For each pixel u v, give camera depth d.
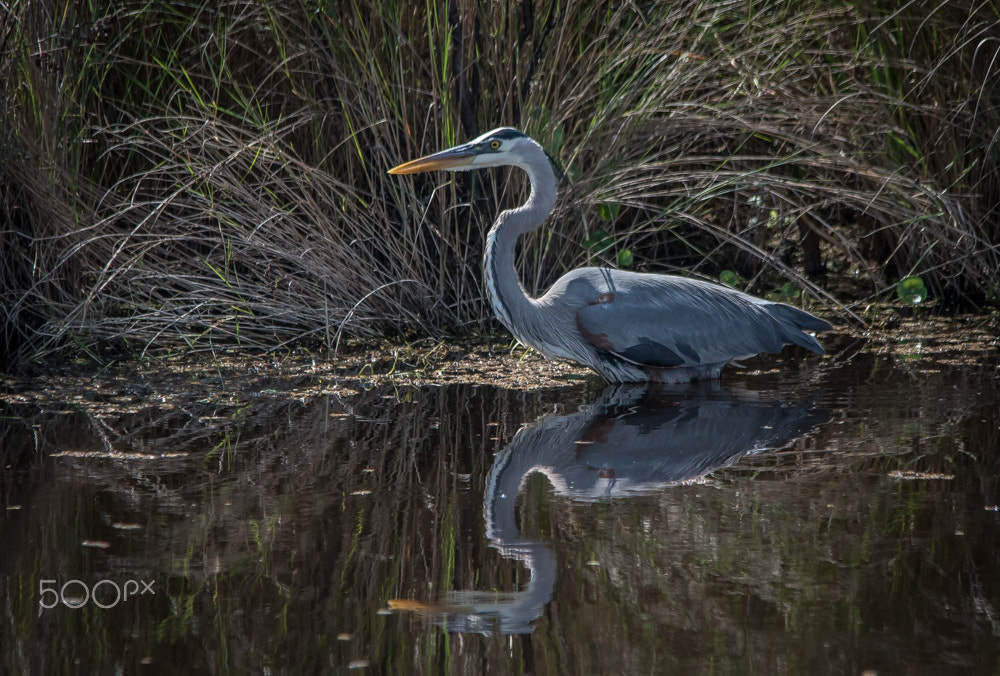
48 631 5.61
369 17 12.20
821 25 13.05
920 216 12.16
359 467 7.96
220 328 11.50
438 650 5.42
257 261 12.00
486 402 9.67
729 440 8.47
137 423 9.05
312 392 10.01
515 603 5.91
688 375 10.52
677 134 13.11
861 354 10.99
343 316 11.91
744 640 5.46
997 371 10.16
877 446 8.20
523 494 7.39
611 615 5.74
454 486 7.55
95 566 6.32
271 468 7.95
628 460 8.07
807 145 12.27
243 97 12.49
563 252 12.52
